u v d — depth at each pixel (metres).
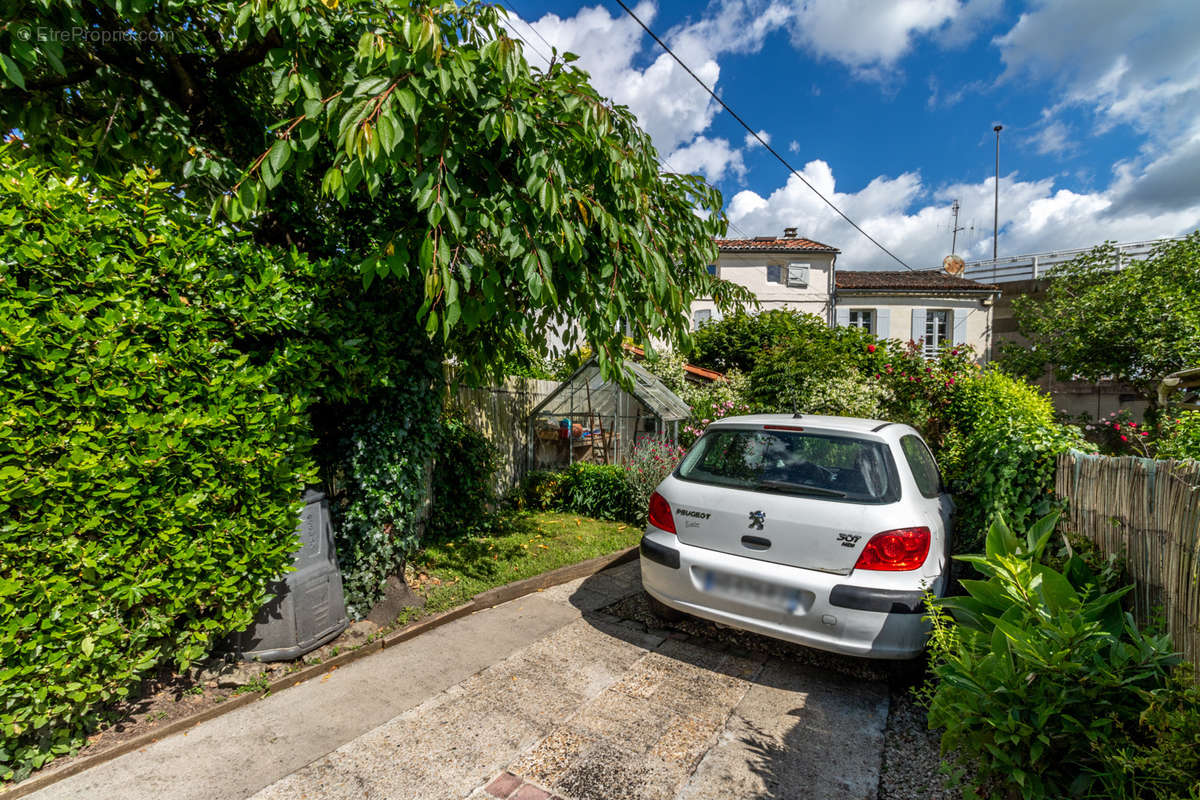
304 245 4.43
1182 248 11.93
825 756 2.76
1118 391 16.80
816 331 12.54
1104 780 1.81
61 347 2.37
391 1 2.66
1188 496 2.15
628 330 4.04
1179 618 2.17
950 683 2.18
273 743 2.72
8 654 2.21
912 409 9.36
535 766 2.63
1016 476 3.92
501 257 3.42
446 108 2.99
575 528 6.95
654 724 3.00
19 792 2.27
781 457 3.71
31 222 2.40
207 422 2.78
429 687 3.30
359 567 4.07
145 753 2.60
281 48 3.07
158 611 2.73
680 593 3.70
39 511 2.36
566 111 3.16
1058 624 2.13
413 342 4.24
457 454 6.45
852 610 3.08
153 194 3.19
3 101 3.68
